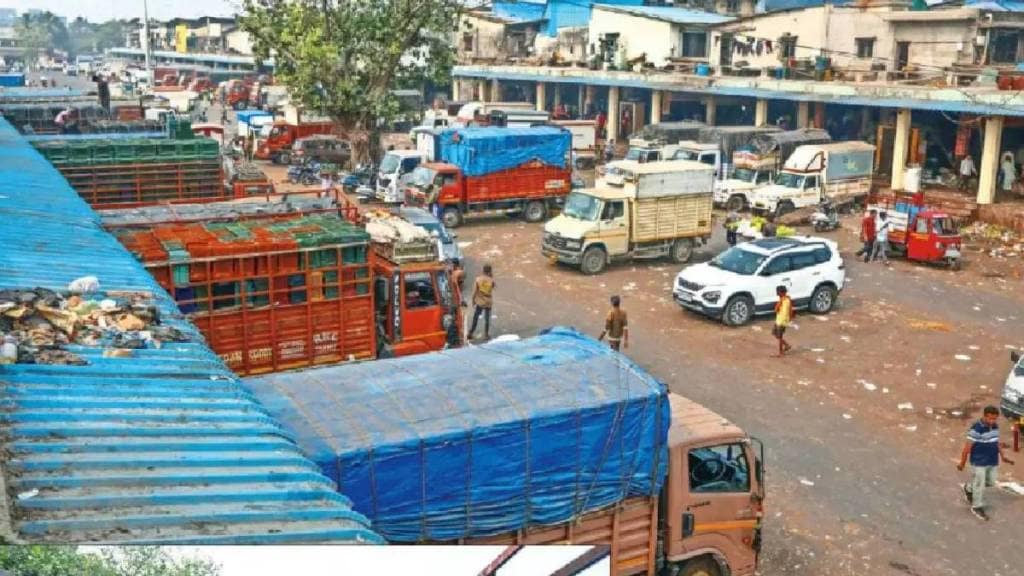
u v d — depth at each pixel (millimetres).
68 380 6949
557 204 35656
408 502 7781
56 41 195000
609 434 8664
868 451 15430
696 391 18156
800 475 14484
